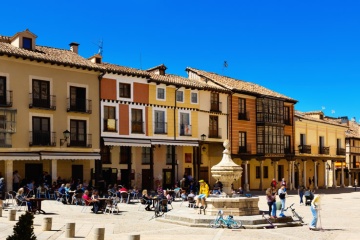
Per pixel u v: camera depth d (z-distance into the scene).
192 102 39.69
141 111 36.06
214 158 42.47
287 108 49.94
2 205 22.05
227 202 19.52
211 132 41.12
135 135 35.31
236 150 42.81
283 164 50.66
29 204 21.27
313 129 54.06
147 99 36.38
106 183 35.09
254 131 44.97
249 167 45.78
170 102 37.94
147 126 36.22
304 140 52.41
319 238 15.62
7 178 28.12
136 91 35.72
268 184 47.62
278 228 18.11
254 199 20.02
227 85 43.06
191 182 35.84
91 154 32.09
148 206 23.92
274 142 46.44
